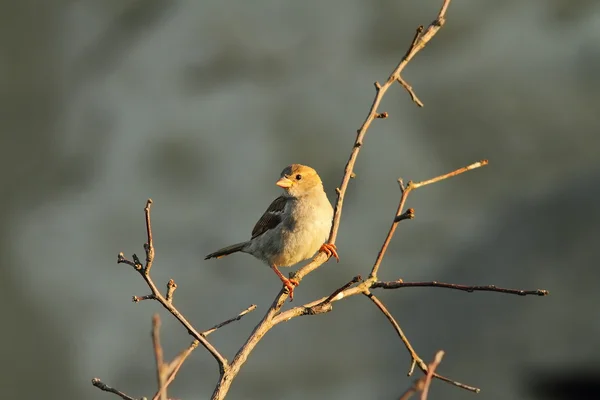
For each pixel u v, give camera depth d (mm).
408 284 4500
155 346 3076
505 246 12289
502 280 11820
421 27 5191
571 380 10641
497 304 11602
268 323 4531
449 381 4312
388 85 5215
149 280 4176
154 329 3094
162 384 3039
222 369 4285
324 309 4570
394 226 4629
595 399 10539
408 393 3133
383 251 4637
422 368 4414
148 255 4145
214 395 4250
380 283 4566
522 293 4172
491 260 12266
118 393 4082
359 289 4531
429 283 4414
